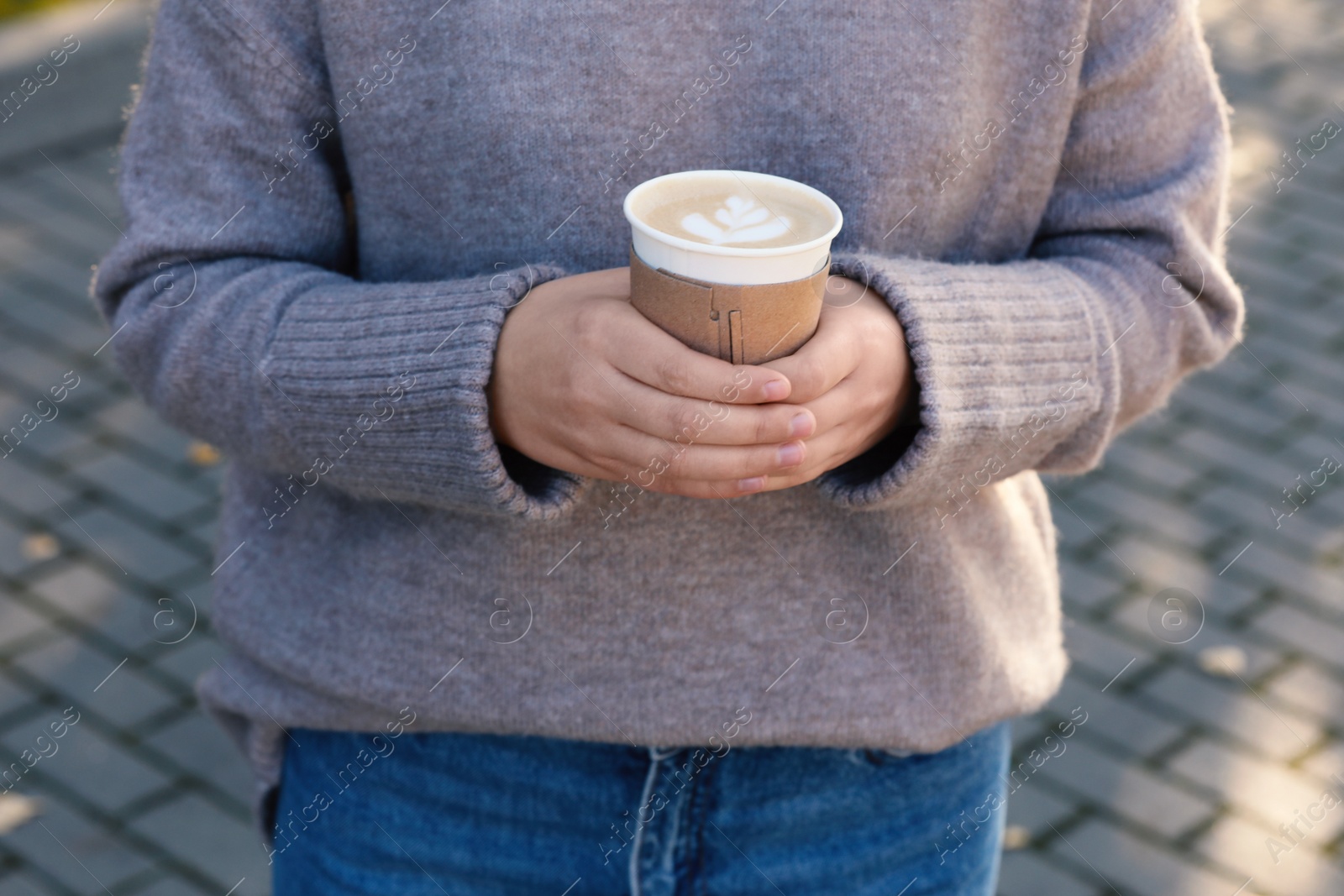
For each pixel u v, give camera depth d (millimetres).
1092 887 3014
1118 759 3338
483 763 1483
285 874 1632
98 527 4055
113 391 4648
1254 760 3342
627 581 1355
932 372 1227
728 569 1363
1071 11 1367
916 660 1427
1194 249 1428
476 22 1300
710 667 1384
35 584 3818
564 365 1175
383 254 1430
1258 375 4734
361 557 1424
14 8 6340
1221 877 3039
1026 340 1301
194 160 1396
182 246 1388
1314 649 3660
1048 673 1572
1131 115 1434
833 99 1329
